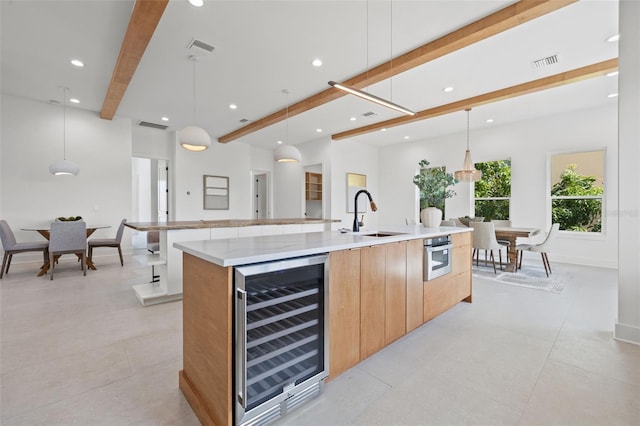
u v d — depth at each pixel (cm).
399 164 802
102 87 441
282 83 415
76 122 543
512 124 596
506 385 167
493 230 446
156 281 375
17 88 448
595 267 495
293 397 146
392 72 354
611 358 197
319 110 532
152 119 598
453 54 329
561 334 236
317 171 858
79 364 188
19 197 496
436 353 206
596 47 314
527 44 309
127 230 601
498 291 360
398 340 227
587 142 511
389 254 207
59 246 408
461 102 475
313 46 319
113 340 223
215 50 326
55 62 361
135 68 344
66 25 286
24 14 269
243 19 272
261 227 398
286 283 142
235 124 632
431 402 153
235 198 790
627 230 222
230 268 124
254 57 341
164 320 263
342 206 748
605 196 498
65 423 136
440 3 251
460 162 680
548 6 238
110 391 161
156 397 156
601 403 150
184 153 699
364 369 186
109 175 577
